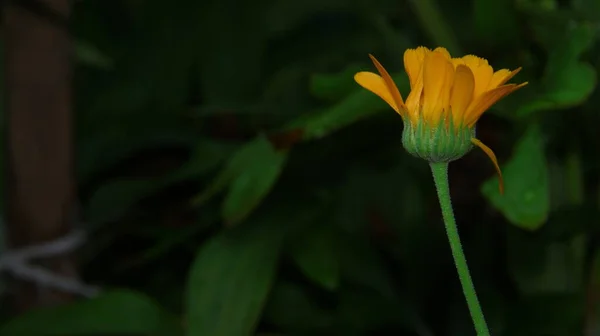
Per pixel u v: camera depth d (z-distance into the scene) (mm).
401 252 730
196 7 843
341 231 673
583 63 555
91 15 845
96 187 783
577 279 646
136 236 758
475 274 686
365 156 643
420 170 753
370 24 798
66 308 609
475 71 446
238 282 593
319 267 607
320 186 636
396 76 553
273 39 821
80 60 787
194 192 721
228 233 604
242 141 732
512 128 623
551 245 654
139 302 609
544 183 541
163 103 821
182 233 633
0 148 681
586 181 659
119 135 775
